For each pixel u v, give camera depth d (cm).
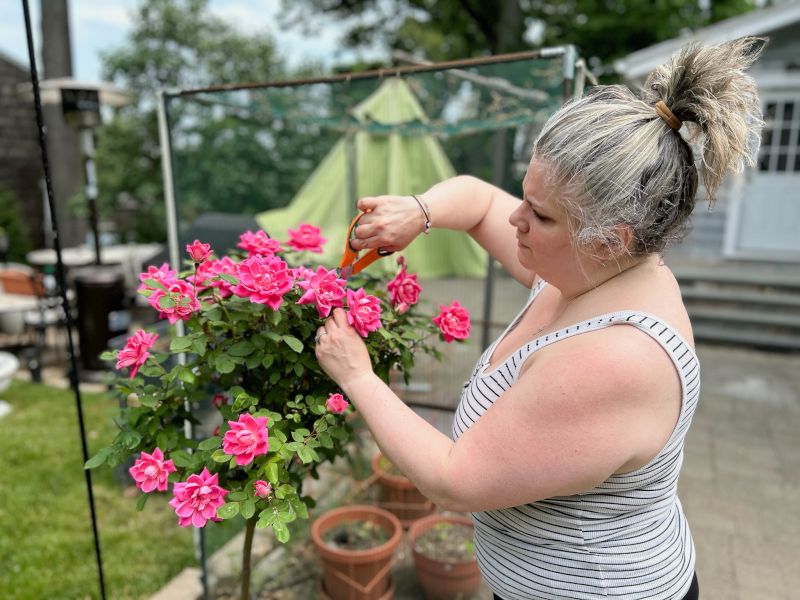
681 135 88
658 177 82
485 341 353
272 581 226
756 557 254
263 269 109
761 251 688
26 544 251
